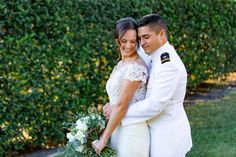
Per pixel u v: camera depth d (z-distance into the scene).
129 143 3.29
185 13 8.30
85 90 6.35
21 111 5.66
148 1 7.41
